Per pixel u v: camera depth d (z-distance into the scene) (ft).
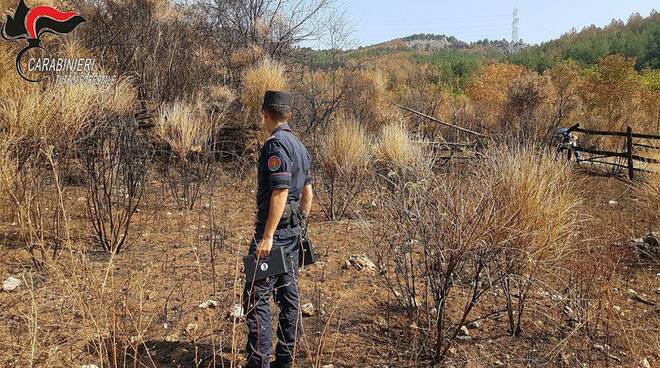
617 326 12.28
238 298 13.01
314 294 13.79
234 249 17.02
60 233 16.16
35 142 15.64
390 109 43.06
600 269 14.57
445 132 48.93
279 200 9.50
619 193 28.48
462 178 13.66
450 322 12.48
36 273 13.50
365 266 15.57
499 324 12.55
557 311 12.98
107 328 9.57
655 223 21.63
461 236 10.68
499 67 96.07
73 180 20.47
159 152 25.12
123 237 15.93
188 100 31.91
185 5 42.14
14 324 10.94
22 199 14.99
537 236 13.11
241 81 38.58
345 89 39.01
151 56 33.86
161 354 10.53
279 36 44.24
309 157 10.69
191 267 15.05
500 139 25.63
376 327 12.19
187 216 20.12
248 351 9.69
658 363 10.96
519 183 13.48
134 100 26.53
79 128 16.63
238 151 30.22
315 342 11.42
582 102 62.80
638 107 60.59
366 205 21.86
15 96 17.39
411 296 12.35
